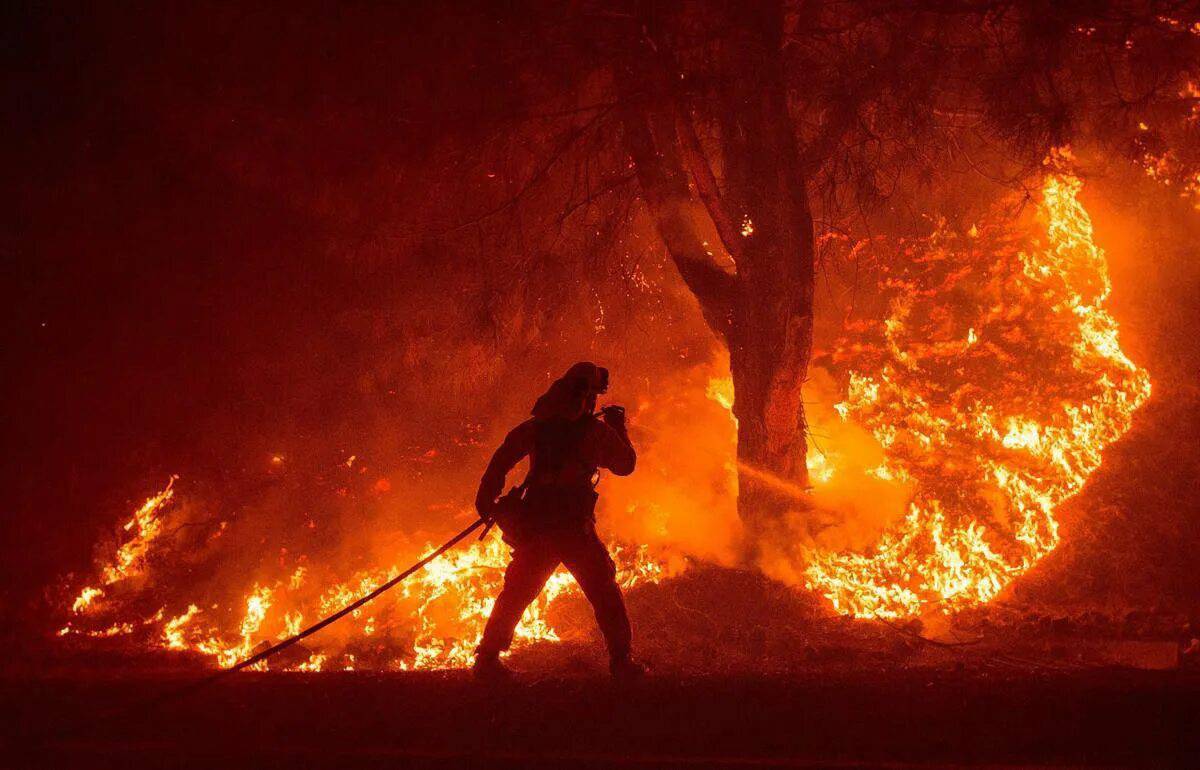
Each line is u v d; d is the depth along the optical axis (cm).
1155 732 525
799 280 1220
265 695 674
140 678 785
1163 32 1056
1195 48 1052
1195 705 575
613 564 799
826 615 1122
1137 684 657
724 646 1041
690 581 1202
